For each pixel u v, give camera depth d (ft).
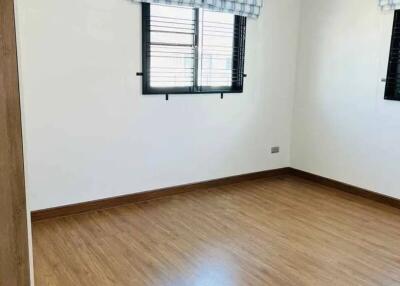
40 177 10.10
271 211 11.43
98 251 8.70
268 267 8.20
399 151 11.71
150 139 11.82
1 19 3.33
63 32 9.78
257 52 13.70
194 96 12.48
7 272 3.71
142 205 11.65
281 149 15.28
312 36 14.05
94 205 11.10
